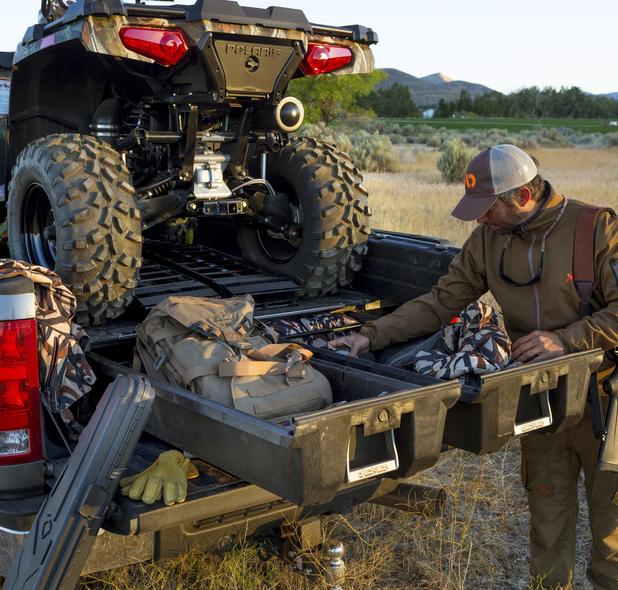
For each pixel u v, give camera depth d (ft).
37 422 7.95
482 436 8.25
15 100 13.61
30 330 7.80
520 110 336.49
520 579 11.59
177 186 13.03
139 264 10.44
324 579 9.44
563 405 8.98
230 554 10.60
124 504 7.38
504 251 9.95
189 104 12.31
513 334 10.28
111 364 8.93
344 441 6.90
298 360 8.61
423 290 12.47
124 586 10.34
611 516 9.93
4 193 14.26
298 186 12.89
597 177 82.33
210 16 11.03
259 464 7.05
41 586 7.00
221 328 8.97
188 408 7.68
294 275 13.04
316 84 133.90
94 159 10.42
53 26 11.42
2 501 7.91
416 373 8.79
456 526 12.58
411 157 112.37
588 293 9.44
